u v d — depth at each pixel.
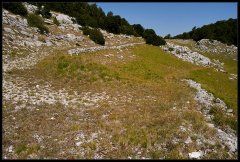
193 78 35.56
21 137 13.59
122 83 25.33
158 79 30.20
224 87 36.88
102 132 14.69
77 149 12.88
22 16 52.62
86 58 35.50
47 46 42.03
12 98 18.95
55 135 14.14
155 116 17.17
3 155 11.98
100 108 18.36
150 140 13.62
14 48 34.28
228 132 16.08
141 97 21.84
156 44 72.62
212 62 71.50
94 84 24.50
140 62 42.38
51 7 78.12
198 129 15.23
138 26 96.19
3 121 15.20
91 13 88.25
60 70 27.39
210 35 111.94
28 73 26.09
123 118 16.75
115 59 41.44
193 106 19.80
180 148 13.16
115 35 76.31
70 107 18.34
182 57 64.75
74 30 62.56
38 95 20.38
